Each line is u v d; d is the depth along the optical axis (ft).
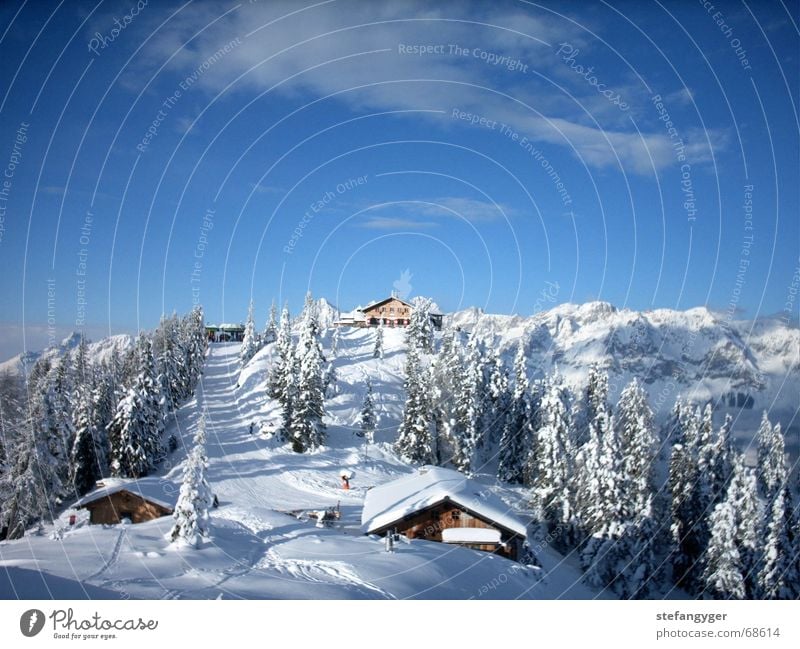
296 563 81.05
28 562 70.95
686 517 143.95
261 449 212.23
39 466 151.23
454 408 213.25
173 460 200.95
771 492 138.31
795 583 116.67
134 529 93.66
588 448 145.69
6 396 168.04
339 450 218.38
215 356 374.02
